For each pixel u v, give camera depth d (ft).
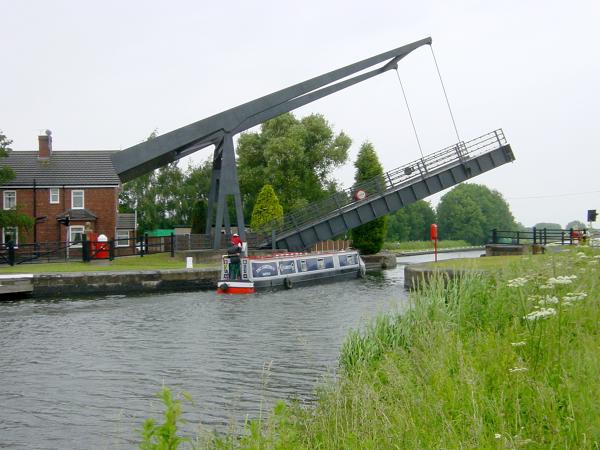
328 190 219.82
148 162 124.67
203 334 57.52
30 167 148.25
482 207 444.14
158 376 41.70
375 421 19.71
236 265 97.19
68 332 59.41
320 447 20.74
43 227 144.25
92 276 93.20
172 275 98.84
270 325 61.87
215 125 119.14
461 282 41.70
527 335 25.85
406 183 123.65
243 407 33.88
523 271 39.75
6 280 86.89
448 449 16.60
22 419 33.06
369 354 35.12
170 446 16.19
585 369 20.53
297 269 103.40
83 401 36.22
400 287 97.55
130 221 174.50
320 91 124.36
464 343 29.27
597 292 31.09
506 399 20.04
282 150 208.44
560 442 16.49
